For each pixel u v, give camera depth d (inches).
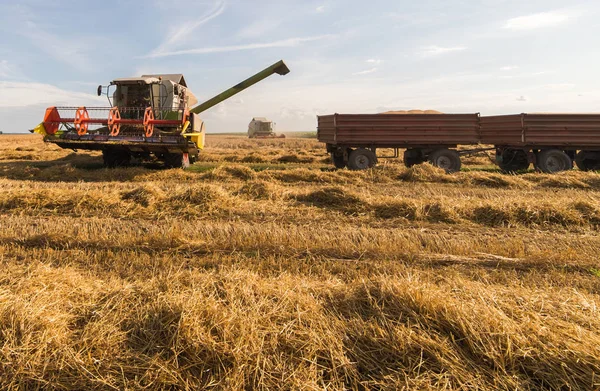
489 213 229.8
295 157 682.8
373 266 150.9
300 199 277.4
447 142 485.1
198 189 259.8
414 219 229.5
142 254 159.3
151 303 102.1
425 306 97.0
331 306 105.1
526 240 187.2
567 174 391.2
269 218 227.3
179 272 128.9
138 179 378.3
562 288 124.9
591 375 75.9
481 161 692.1
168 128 420.5
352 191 272.8
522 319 92.9
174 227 192.7
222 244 171.3
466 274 144.3
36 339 86.4
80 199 242.4
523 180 378.3
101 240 172.9
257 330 89.0
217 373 78.9
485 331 86.8
